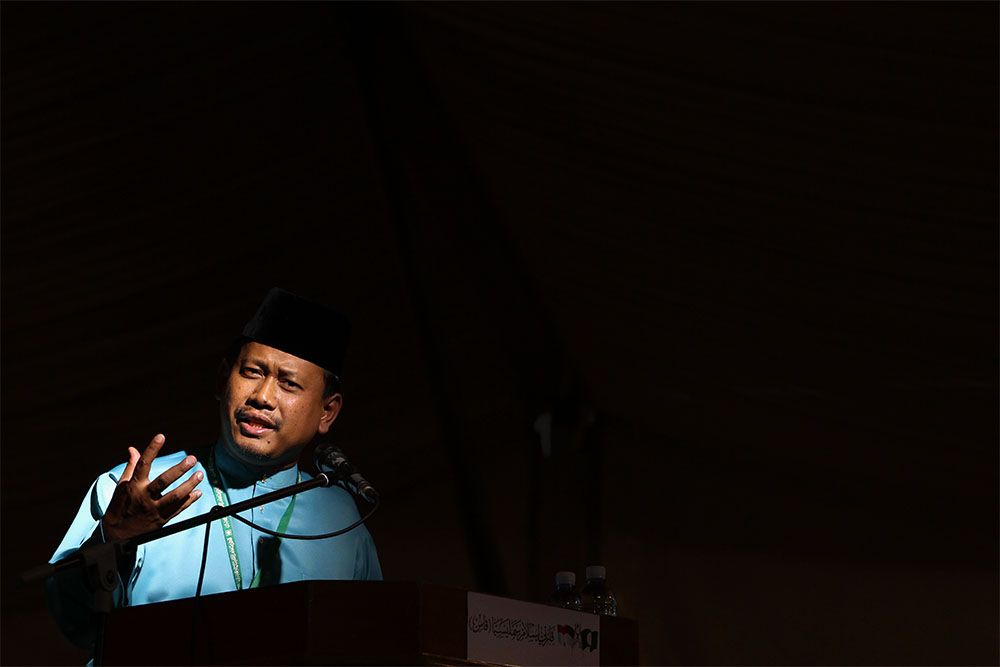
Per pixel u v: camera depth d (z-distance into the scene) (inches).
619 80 565.3
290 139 703.1
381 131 709.3
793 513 983.0
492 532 995.9
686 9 485.1
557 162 672.4
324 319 338.6
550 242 775.7
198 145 679.1
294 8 618.8
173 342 806.5
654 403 941.8
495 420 1007.6
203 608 231.1
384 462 990.4
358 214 784.3
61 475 856.9
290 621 220.5
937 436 779.4
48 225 690.2
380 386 917.2
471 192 754.8
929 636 910.4
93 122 634.2
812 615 952.3
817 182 571.5
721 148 579.8
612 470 1024.2
